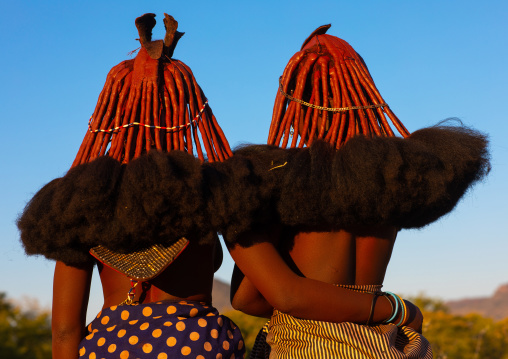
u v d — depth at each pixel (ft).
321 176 6.88
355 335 6.92
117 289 7.29
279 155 7.18
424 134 7.41
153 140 7.61
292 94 8.30
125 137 7.58
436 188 6.89
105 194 6.41
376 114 8.07
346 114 7.82
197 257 7.24
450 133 7.39
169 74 7.77
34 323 75.46
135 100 7.54
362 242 7.52
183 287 7.15
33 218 6.76
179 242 6.77
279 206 7.04
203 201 6.53
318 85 8.01
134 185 6.34
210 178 6.66
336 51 8.11
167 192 6.34
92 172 6.45
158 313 6.84
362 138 6.97
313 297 6.89
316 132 8.11
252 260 6.99
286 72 8.33
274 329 7.43
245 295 7.72
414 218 7.40
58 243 6.79
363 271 7.55
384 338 6.93
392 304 7.32
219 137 7.91
